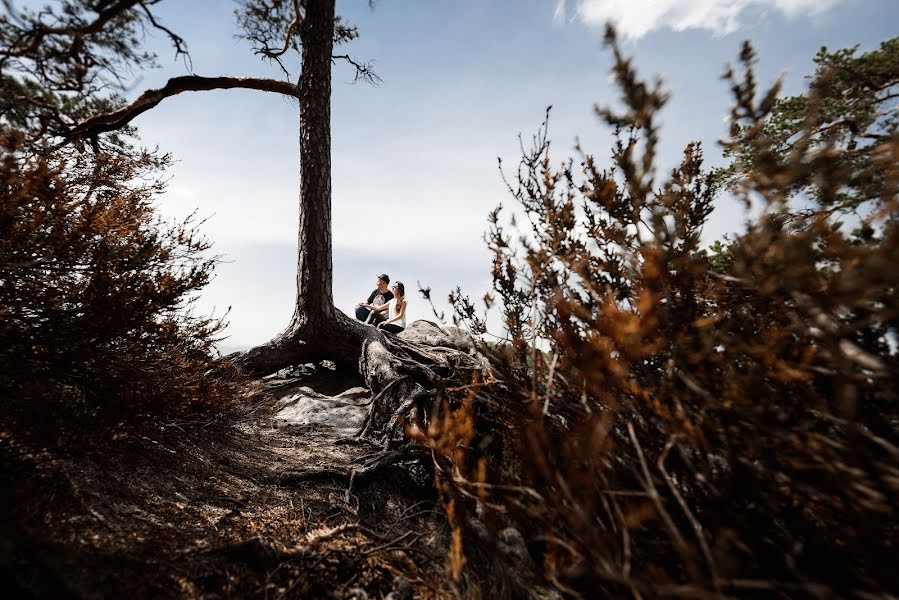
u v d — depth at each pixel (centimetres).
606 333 152
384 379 506
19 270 245
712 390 164
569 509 140
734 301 188
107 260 264
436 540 271
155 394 285
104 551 183
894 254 117
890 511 128
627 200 195
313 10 629
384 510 321
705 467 156
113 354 282
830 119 241
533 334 202
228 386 398
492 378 245
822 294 138
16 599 128
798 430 144
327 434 479
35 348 247
